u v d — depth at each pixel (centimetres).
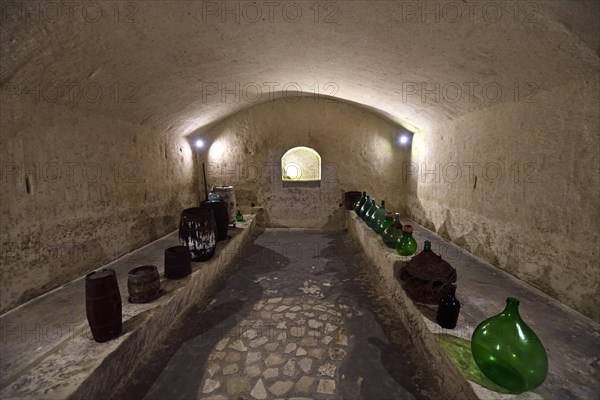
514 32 194
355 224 529
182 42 271
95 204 323
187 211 353
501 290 253
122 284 279
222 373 208
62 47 214
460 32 216
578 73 203
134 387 193
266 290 344
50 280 266
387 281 322
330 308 301
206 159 632
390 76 338
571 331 194
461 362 169
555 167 233
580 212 213
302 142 626
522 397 143
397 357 223
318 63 349
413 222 554
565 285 227
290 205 642
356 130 618
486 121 322
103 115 337
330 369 212
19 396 143
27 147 245
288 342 244
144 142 423
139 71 296
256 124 625
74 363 168
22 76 221
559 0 157
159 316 239
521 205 272
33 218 250
